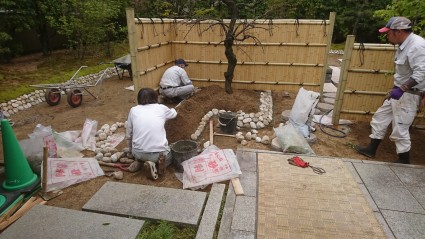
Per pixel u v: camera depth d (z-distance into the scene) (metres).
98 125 5.14
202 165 3.38
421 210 2.71
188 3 9.77
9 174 3.02
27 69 8.19
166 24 6.51
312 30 6.30
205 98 6.07
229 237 2.37
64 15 9.30
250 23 6.13
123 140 4.43
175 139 4.25
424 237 2.38
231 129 4.65
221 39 6.75
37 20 9.08
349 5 14.06
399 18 3.15
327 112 5.70
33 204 2.86
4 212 2.74
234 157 3.52
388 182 3.16
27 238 2.34
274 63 6.78
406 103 3.32
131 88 7.59
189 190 3.05
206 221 2.56
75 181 3.25
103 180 3.34
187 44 6.97
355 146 4.16
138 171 3.52
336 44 15.55
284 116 5.18
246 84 7.13
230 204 2.77
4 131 2.91
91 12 9.01
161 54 6.47
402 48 3.23
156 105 3.58
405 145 3.50
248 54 6.82
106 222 2.53
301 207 2.70
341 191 2.95
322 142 4.37
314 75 6.69
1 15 7.86
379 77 4.62
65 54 10.41
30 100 6.28
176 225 2.57
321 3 14.10
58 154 3.76
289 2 10.72
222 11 8.64
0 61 8.55
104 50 10.98
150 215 2.63
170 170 3.56
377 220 2.55
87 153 4.00
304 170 3.34
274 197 2.84
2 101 5.70
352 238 2.33
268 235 2.36
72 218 2.59
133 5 11.03
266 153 3.77
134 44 5.27
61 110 5.96
